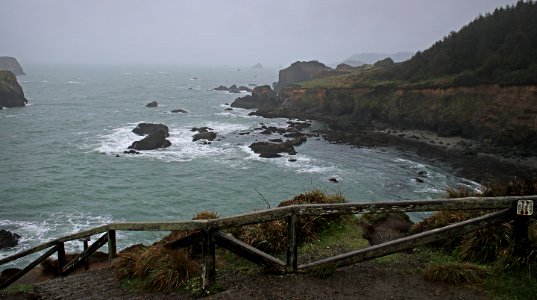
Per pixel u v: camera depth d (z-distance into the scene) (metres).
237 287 5.41
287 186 35.69
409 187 35.47
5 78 88.62
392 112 66.50
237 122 71.88
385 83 70.62
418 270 5.85
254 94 99.25
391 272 5.78
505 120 51.19
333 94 78.06
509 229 6.22
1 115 74.62
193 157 45.88
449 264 5.66
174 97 116.19
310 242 7.68
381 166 42.88
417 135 58.22
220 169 41.00
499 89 53.34
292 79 122.81
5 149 47.78
